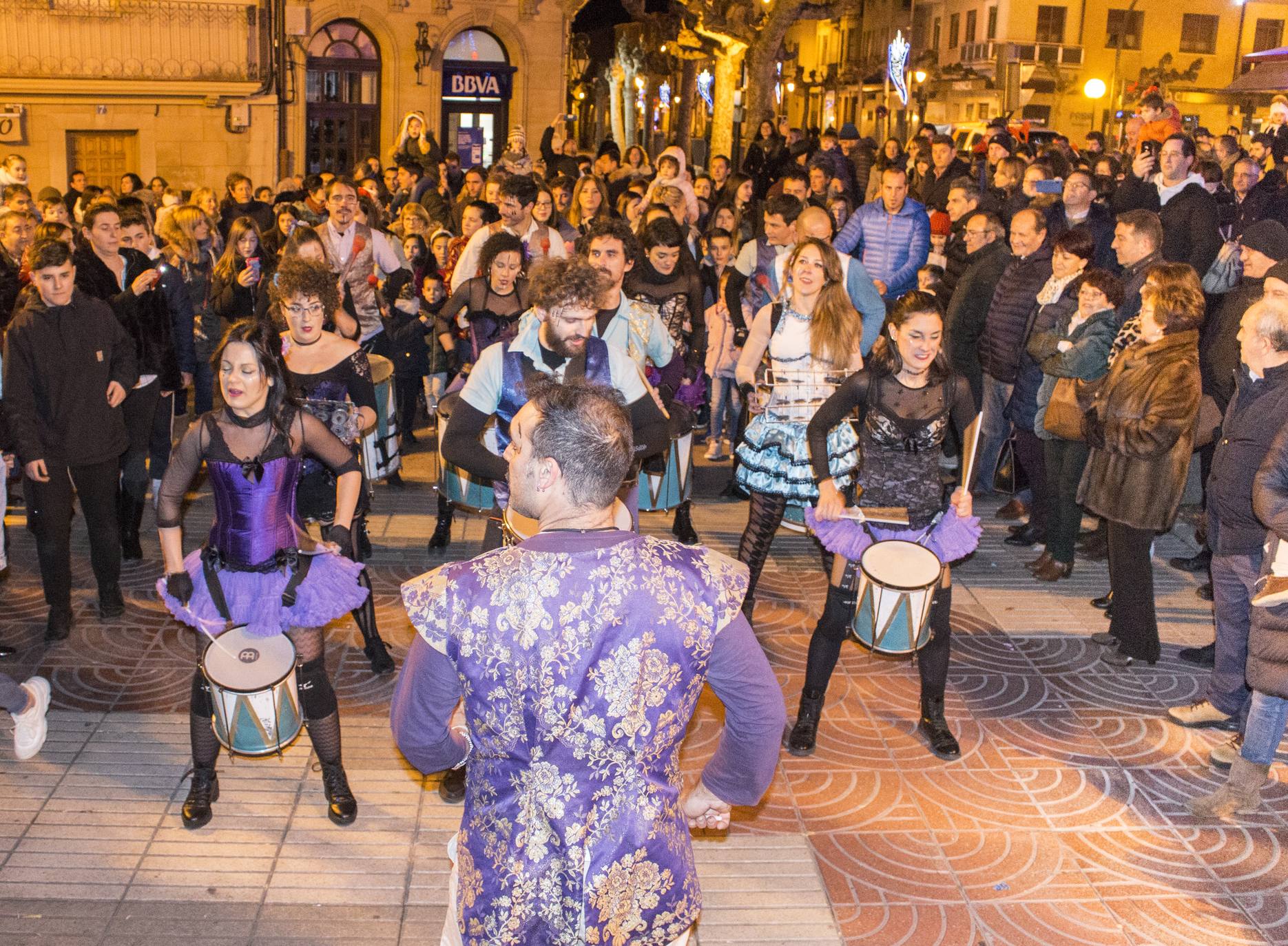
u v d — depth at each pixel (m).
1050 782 4.89
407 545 7.17
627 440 2.42
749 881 4.19
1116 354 6.29
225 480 4.02
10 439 5.61
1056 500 6.84
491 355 4.34
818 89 70.44
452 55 23.22
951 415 4.87
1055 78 57.88
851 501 5.44
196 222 8.98
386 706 5.34
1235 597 5.11
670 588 2.34
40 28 19.38
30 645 5.78
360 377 5.24
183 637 5.92
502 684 2.29
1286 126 14.11
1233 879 4.30
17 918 3.86
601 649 2.29
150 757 4.86
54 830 4.34
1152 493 5.64
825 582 6.86
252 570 4.07
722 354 8.76
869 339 6.64
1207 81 59.44
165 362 6.75
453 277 7.39
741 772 2.59
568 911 2.31
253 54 20.50
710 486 8.53
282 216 10.08
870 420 4.82
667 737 2.37
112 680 5.48
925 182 14.34
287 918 3.92
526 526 4.02
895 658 5.94
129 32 19.81
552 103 23.77
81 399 5.67
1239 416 5.01
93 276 6.54
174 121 20.42
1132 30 58.56
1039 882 4.24
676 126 42.09
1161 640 6.25
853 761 5.00
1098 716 5.45
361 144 22.92
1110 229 8.27
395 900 4.03
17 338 5.51
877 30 64.62
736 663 2.44
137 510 6.76
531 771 2.32
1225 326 6.85
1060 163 11.13
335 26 22.27
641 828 2.35
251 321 4.03
